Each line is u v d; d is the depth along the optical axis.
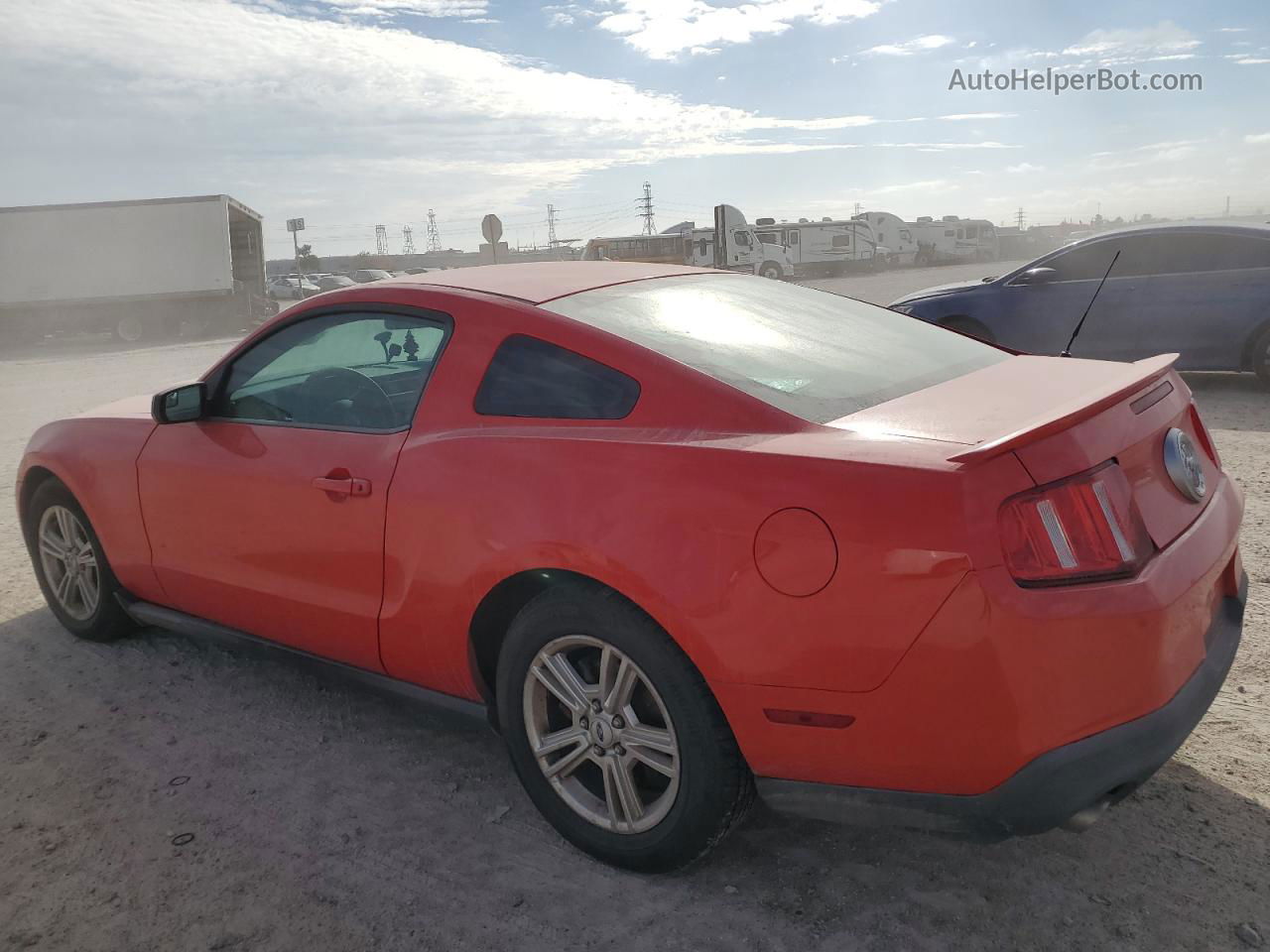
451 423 2.74
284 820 2.81
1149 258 8.51
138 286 26.83
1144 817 2.64
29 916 2.43
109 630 4.06
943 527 1.97
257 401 3.32
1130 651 2.00
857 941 2.23
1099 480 2.08
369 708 3.50
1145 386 2.41
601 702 2.46
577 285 2.98
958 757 2.03
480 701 2.81
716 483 2.21
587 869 2.54
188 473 3.39
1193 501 2.40
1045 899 2.34
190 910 2.43
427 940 2.30
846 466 2.09
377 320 3.02
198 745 3.26
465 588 2.61
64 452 3.88
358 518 2.87
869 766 2.12
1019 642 1.94
